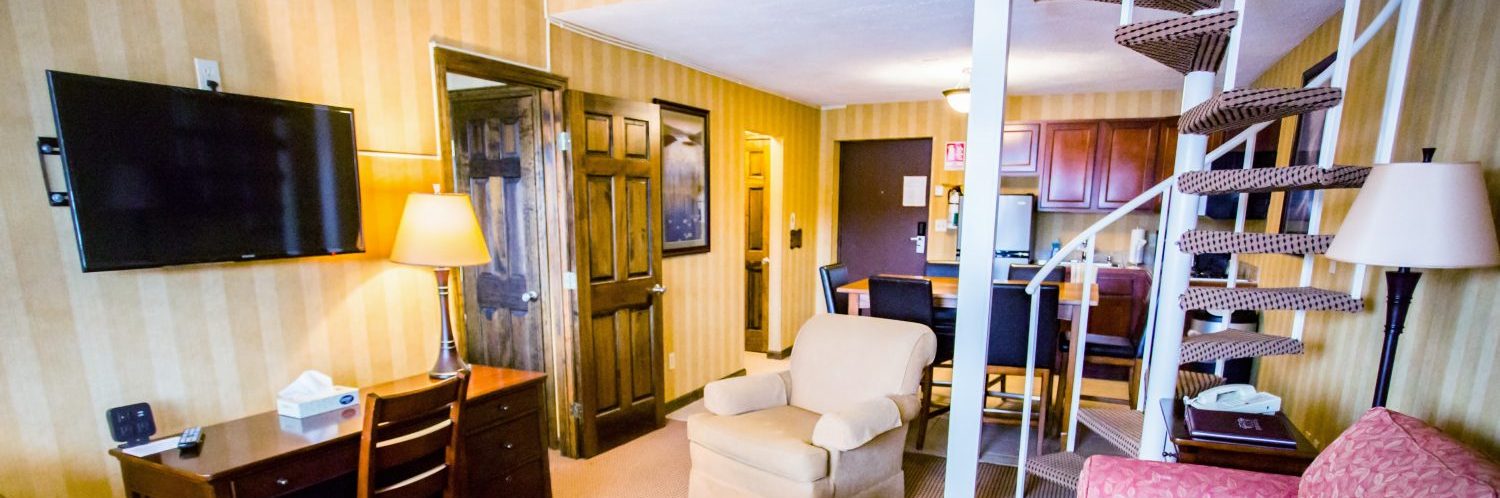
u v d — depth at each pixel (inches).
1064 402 132.8
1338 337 87.8
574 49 120.4
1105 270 176.7
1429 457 47.9
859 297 145.1
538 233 122.6
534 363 129.1
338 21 83.2
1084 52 132.9
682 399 159.5
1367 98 88.5
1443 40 68.2
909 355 104.4
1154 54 82.0
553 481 117.1
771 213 202.8
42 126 61.2
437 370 92.6
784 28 117.4
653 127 134.7
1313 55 112.0
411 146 93.4
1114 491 65.7
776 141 197.6
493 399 90.8
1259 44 123.1
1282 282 114.6
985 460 123.8
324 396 78.5
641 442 135.6
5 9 58.6
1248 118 75.4
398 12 90.3
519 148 121.5
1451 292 62.1
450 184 99.3
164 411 71.2
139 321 68.7
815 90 186.1
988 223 84.6
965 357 88.0
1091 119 184.2
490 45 103.9
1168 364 84.4
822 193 225.9
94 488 67.2
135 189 64.7
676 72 148.1
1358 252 57.9
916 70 155.0
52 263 62.7
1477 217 52.8
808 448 90.2
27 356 62.1
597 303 125.4
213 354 74.5
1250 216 143.4
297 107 77.3
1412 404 67.6
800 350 117.6
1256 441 70.1
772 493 92.6
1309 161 108.7
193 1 69.8
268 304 79.1
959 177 205.9
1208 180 74.5
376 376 91.5
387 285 92.0
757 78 167.3
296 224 78.3
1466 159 62.3
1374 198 57.9
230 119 71.4
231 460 63.6
